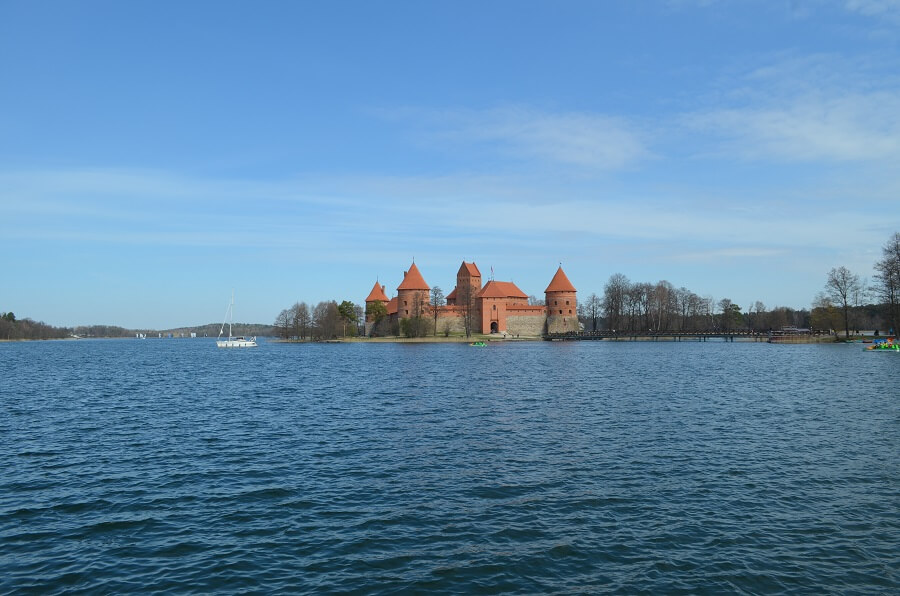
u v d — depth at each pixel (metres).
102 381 69.50
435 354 120.06
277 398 49.91
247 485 23.17
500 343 172.75
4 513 20.03
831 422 35.81
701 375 67.56
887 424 35.09
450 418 37.94
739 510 20.06
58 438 32.56
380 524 18.94
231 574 15.52
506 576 15.40
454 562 16.20
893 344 113.31
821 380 60.50
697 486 22.69
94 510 20.36
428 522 19.08
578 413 39.53
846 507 20.30
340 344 189.25
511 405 43.50
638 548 17.06
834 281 141.62
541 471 24.81
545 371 74.56
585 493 21.88
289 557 16.56
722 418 37.41
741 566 15.89
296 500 21.31
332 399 48.53
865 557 16.39
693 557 16.45
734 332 176.00
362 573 15.59
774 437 31.44
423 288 198.12
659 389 53.44
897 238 121.19
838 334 155.62
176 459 27.47
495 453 28.03
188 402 47.91
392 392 52.84
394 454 28.02
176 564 16.11
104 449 29.69
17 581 15.08
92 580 15.19
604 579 15.23
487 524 18.89
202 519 19.48
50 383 66.88
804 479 23.56
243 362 109.31
